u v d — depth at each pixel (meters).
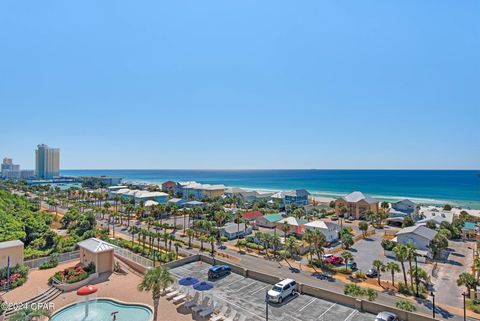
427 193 182.62
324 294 31.89
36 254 46.75
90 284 35.53
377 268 41.50
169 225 80.88
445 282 42.31
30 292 32.72
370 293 33.03
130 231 70.75
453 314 32.47
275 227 75.56
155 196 117.75
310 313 28.62
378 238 69.75
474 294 35.94
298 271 45.84
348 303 30.38
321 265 47.38
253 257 53.31
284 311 29.00
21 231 55.84
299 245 54.94
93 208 101.19
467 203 139.00
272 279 36.19
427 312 32.84
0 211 62.31
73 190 141.25
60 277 35.25
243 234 70.75
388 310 28.08
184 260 44.28
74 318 27.27
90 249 39.03
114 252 44.34
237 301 31.19
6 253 37.44
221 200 122.81
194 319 27.14
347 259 45.56
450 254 56.88
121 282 36.25
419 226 62.47
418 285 39.28
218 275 38.03
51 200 109.62
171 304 30.27
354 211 96.88
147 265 41.41
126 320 27.05
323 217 96.75
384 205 100.56
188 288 32.44
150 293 33.03
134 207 97.38
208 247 59.69
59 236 57.12
